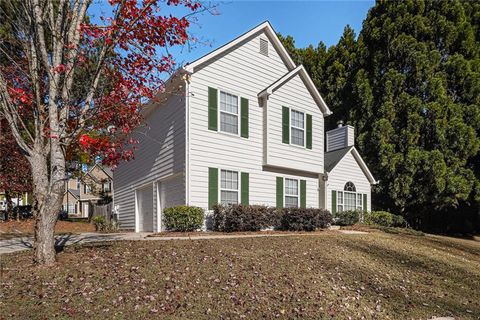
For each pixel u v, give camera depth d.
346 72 27.12
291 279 6.76
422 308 6.29
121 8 6.63
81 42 7.33
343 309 5.78
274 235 11.46
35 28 6.75
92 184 31.34
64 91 6.76
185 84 12.30
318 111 16.75
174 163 13.18
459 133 20.39
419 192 20.97
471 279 8.68
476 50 22.66
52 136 6.39
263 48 15.09
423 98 22.27
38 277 5.78
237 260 7.50
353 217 17.17
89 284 5.59
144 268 6.50
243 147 13.86
